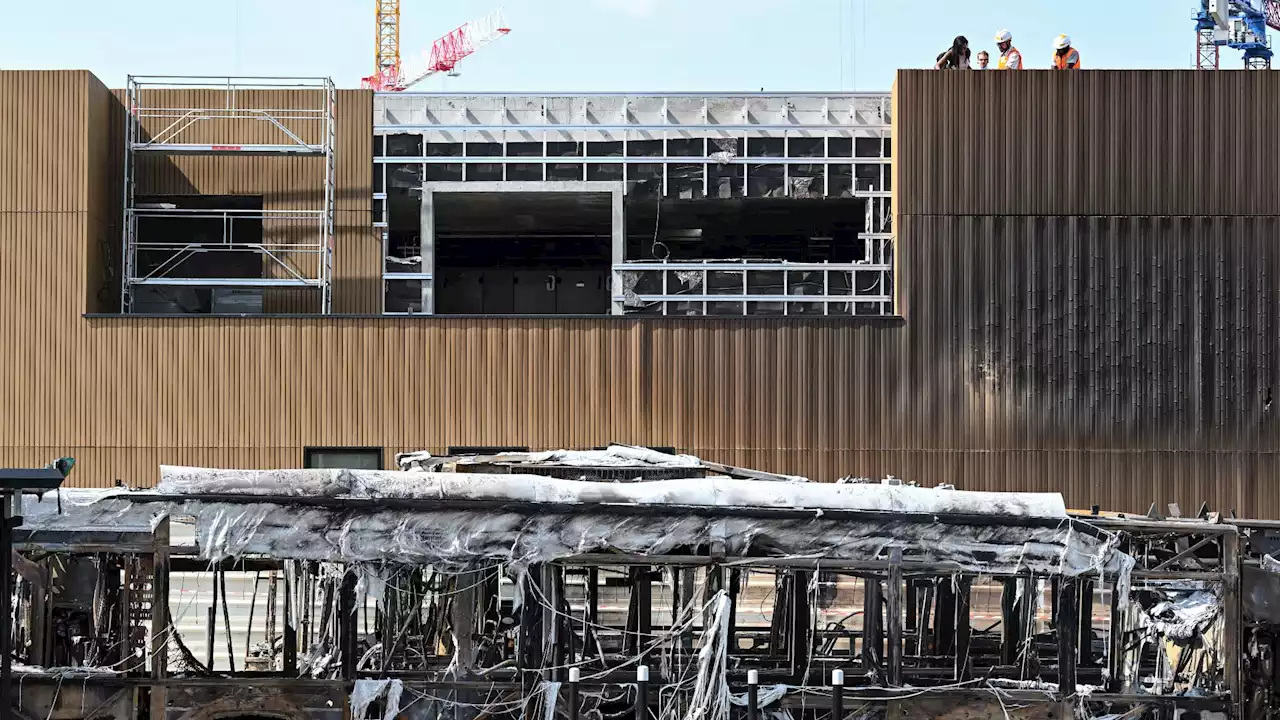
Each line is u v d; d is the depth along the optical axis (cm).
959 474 2980
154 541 1148
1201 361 2991
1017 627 1416
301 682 1160
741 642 1581
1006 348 2995
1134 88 3023
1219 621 1256
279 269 3219
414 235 4028
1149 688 1360
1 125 3019
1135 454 2977
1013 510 1161
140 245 3169
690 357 3009
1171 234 3008
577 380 3009
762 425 2994
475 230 3994
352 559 1141
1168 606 1359
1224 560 1181
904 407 2989
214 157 3234
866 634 1263
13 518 1012
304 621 1382
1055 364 2992
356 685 1159
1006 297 3003
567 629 1208
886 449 2981
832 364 3003
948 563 1148
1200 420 2981
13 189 3016
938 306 3006
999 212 3014
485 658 1278
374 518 1142
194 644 1634
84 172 3020
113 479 2975
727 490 1181
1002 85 3027
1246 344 2995
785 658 1366
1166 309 2998
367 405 3002
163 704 1152
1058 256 3011
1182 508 2959
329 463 2998
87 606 1285
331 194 3244
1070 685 1170
